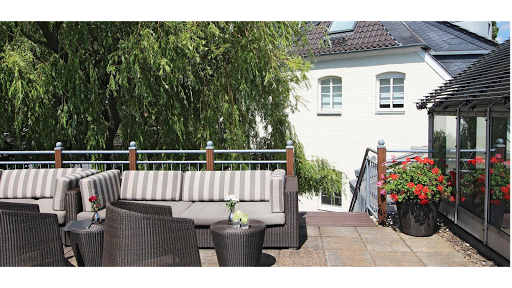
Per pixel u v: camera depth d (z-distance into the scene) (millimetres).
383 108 11328
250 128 7906
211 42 6879
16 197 5109
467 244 4414
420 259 3961
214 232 3443
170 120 6914
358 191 7805
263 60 6945
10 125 6617
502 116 3670
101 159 7277
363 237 4672
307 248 4301
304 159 8922
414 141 10891
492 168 3855
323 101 12430
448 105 5016
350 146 11875
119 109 6824
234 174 4992
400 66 10914
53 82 6492
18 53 6152
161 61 6203
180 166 7676
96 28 6570
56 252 2998
